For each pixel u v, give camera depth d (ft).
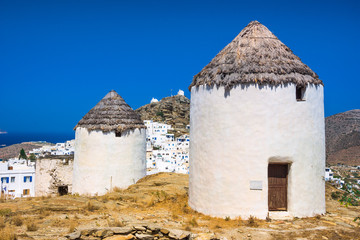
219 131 34.37
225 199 33.76
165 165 236.43
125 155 57.77
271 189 34.94
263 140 32.94
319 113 35.78
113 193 47.34
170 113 543.39
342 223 32.24
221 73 34.83
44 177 91.09
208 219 33.47
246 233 28.84
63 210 36.24
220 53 38.17
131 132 58.75
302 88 34.91
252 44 36.42
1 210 34.12
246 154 33.14
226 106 34.01
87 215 34.42
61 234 27.37
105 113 58.65
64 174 91.45
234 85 33.65
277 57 35.24
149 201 41.39
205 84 35.91
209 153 35.14
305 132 34.19
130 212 36.42
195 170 37.22
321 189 35.65
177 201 41.60
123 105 60.95
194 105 38.09
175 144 356.18
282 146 33.14
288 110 33.42
